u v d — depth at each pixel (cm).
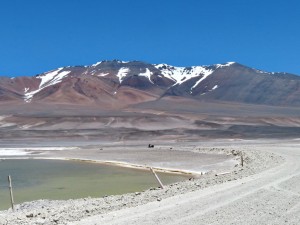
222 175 2742
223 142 8712
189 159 5009
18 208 2017
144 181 3231
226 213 1362
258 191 1770
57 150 7081
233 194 1717
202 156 5381
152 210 1438
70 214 1476
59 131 12812
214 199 1616
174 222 1248
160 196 1802
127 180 3316
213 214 1350
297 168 2766
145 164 4556
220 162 4494
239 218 1293
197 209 1431
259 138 10350
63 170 4209
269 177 2261
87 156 5891
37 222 1355
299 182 2022
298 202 1535
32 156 6094
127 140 10694
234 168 3534
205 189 1917
